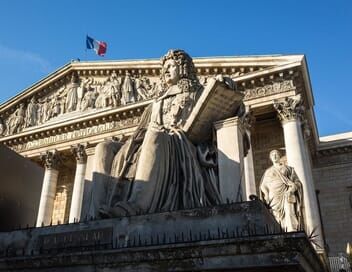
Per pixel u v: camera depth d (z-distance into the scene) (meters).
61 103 44.38
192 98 7.46
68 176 44.00
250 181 27.25
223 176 6.34
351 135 43.69
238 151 6.48
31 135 43.16
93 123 40.19
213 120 7.02
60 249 5.07
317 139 41.44
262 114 33.72
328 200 40.25
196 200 5.98
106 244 4.82
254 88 33.19
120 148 7.05
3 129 46.53
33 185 9.76
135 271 4.14
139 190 5.66
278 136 34.69
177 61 7.94
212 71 35.47
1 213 8.57
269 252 3.68
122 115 38.72
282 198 11.05
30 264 4.72
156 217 4.73
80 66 43.62
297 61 31.75
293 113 30.91
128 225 4.83
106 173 6.60
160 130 6.49
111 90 40.69
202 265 3.88
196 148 6.82
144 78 40.38
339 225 38.66
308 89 34.56
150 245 4.16
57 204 42.88
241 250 3.77
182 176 6.25
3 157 8.95
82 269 4.41
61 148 41.03
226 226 4.32
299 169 28.16
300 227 10.33
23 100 47.12
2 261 4.90
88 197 7.04
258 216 4.23
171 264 4.01
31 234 5.45
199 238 4.29
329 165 41.78
